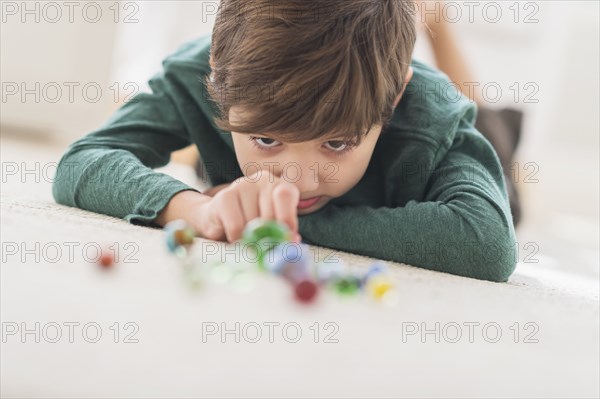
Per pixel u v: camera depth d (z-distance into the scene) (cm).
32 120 225
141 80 244
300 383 35
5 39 219
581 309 61
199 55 102
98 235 63
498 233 80
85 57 225
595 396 40
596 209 280
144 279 50
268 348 39
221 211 67
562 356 45
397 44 79
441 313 51
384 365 39
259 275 55
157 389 33
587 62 273
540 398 38
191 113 100
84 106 228
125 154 88
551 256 148
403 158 91
